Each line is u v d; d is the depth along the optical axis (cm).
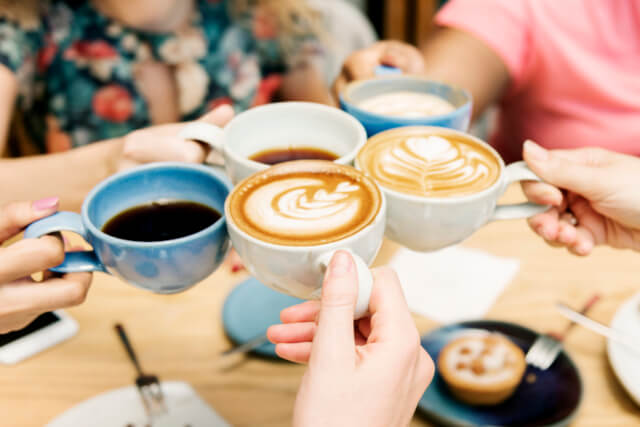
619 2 104
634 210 67
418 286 80
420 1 194
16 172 82
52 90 116
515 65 111
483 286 79
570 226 70
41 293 60
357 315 53
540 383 69
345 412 52
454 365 69
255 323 75
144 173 60
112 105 118
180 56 120
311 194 57
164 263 55
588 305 76
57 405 70
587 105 111
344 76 88
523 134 122
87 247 83
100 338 76
